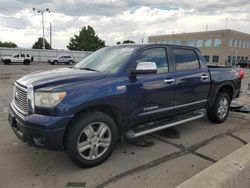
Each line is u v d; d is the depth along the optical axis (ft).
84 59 17.03
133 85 13.50
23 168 12.36
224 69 20.07
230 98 21.08
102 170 12.29
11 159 13.23
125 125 13.73
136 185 11.03
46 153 13.97
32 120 11.21
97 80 12.50
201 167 12.81
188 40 212.43
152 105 14.64
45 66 118.32
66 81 11.93
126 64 13.67
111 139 12.94
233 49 192.13
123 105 13.19
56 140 11.23
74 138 11.65
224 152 14.74
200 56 18.20
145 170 12.39
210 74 18.51
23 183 11.08
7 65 119.85
